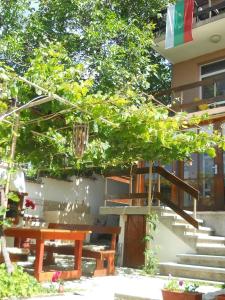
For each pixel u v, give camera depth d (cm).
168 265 787
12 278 530
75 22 1083
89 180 1382
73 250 750
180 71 1338
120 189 1508
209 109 1072
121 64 1048
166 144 698
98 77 997
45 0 1097
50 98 491
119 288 607
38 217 1143
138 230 948
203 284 670
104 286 629
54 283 611
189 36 1165
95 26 1025
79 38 1053
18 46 988
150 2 1237
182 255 810
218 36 1198
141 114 602
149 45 1180
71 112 570
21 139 658
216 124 1016
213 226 986
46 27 1062
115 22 1050
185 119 654
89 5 1069
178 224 885
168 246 880
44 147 710
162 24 1308
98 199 1409
